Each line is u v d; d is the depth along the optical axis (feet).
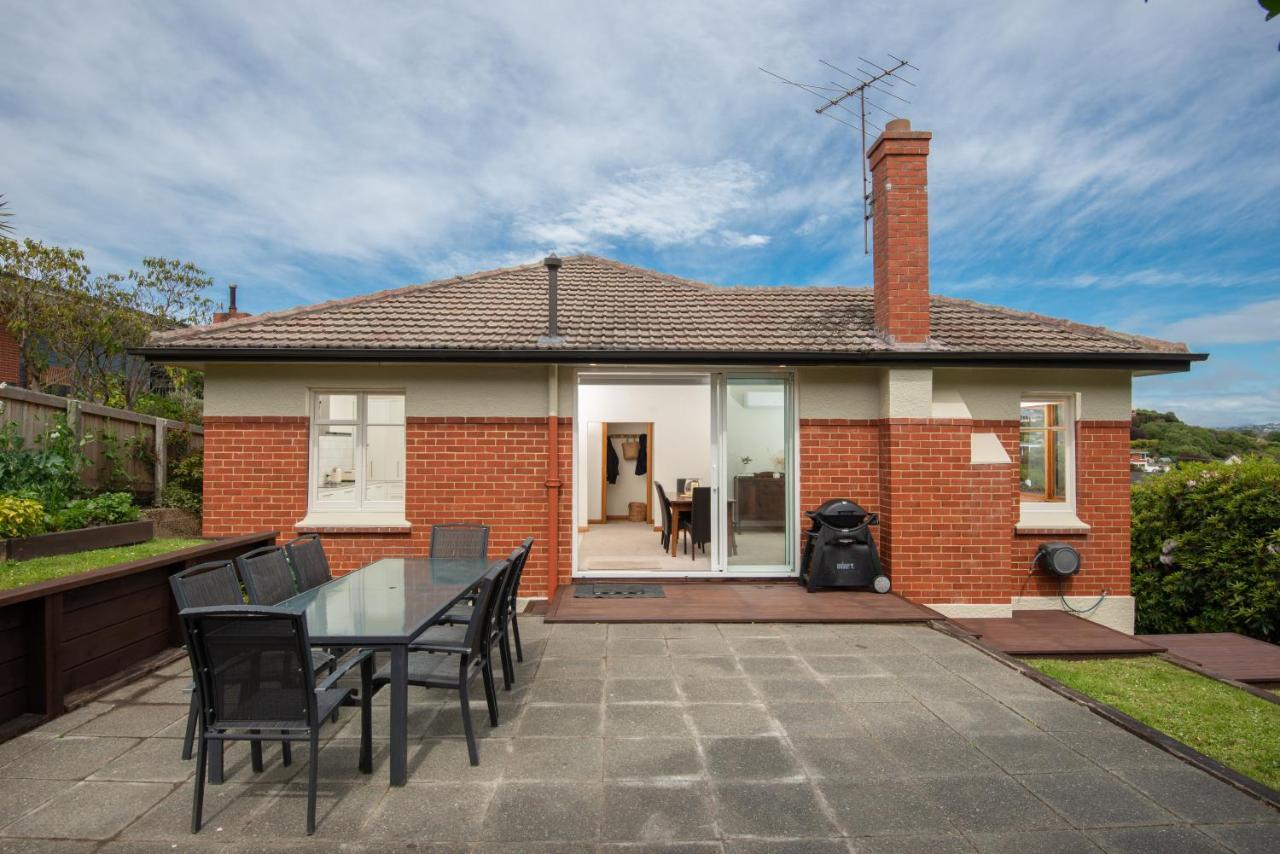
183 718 14.62
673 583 26.99
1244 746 14.90
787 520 27.58
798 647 19.56
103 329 52.65
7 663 13.96
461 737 13.65
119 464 29.25
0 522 20.22
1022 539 26.81
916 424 25.31
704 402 44.70
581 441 42.37
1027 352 25.34
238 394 25.29
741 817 10.68
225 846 9.90
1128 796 11.39
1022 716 14.74
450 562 19.06
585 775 12.04
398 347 24.35
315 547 17.75
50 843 9.95
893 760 12.66
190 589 12.46
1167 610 29.71
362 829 10.34
